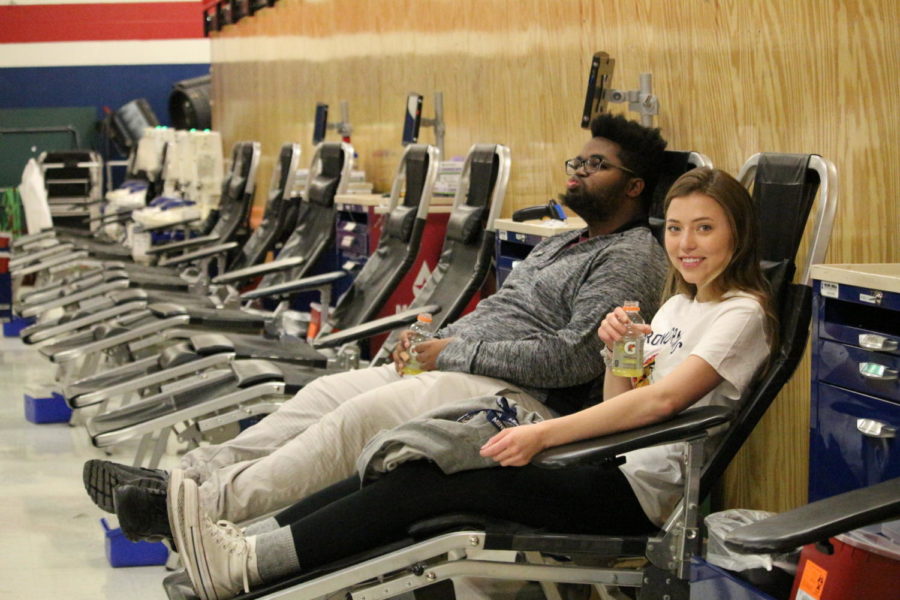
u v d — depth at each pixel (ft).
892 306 7.32
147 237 28.22
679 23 12.35
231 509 9.16
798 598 6.59
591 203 10.55
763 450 11.09
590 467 8.12
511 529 7.84
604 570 7.96
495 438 7.75
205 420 12.17
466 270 14.21
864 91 9.61
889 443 7.32
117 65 45.24
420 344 10.44
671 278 8.67
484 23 17.63
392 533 8.00
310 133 27.68
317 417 10.49
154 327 16.35
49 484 15.11
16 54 44.42
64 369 20.45
